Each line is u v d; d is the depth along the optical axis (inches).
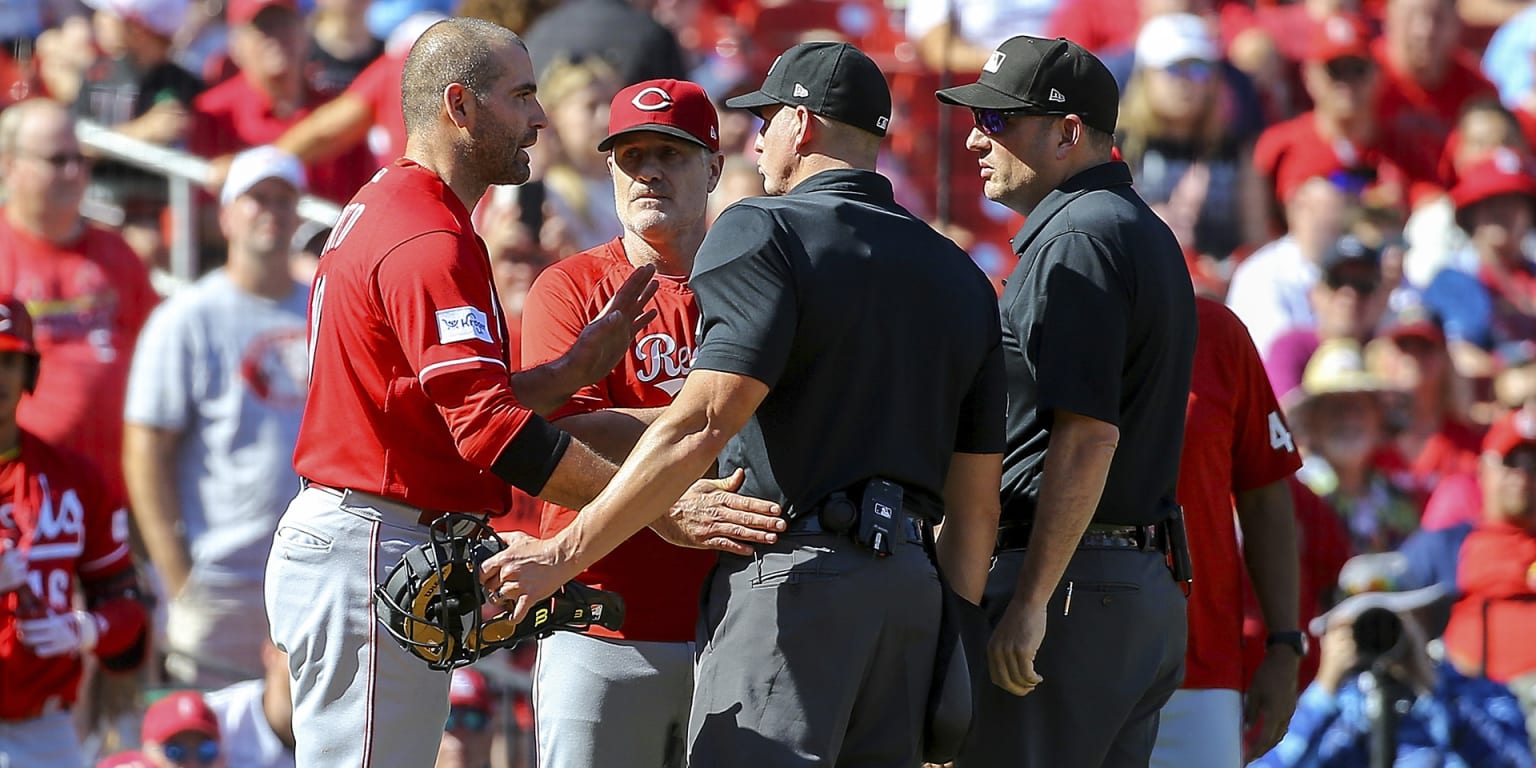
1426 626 981.8
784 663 556.4
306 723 599.8
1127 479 630.5
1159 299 619.2
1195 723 741.9
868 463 560.7
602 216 1049.5
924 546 574.2
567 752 674.8
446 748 887.7
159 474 1019.9
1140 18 1444.4
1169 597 642.8
